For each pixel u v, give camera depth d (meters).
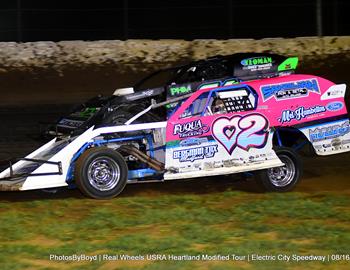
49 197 15.75
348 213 13.52
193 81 16.94
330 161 20.56
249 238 11.71
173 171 15.19
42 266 10.12
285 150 16.09
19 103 30.61
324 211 13.63
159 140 15.38
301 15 44.91
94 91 33.16
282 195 15.41
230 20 44.41
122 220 12.85
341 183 17.27
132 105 16.05
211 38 44.53
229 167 15.54
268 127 15.88
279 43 40.44
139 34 44.50
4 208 14.16
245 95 15.86
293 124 16.14
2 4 43.78
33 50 38.75
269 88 16.05
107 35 44.19
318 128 16.36
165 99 15.77
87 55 38.81
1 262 10.27
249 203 14.41
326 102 16.53
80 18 44.19
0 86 34.19
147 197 15.40
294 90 16.28
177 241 11.38
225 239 11.59
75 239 11.67
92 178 14.61
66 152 14.79
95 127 15.30
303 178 18.05
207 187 16.86
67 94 32.56
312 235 11.83
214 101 15.66
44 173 14.62
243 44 40.19
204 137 15.41
